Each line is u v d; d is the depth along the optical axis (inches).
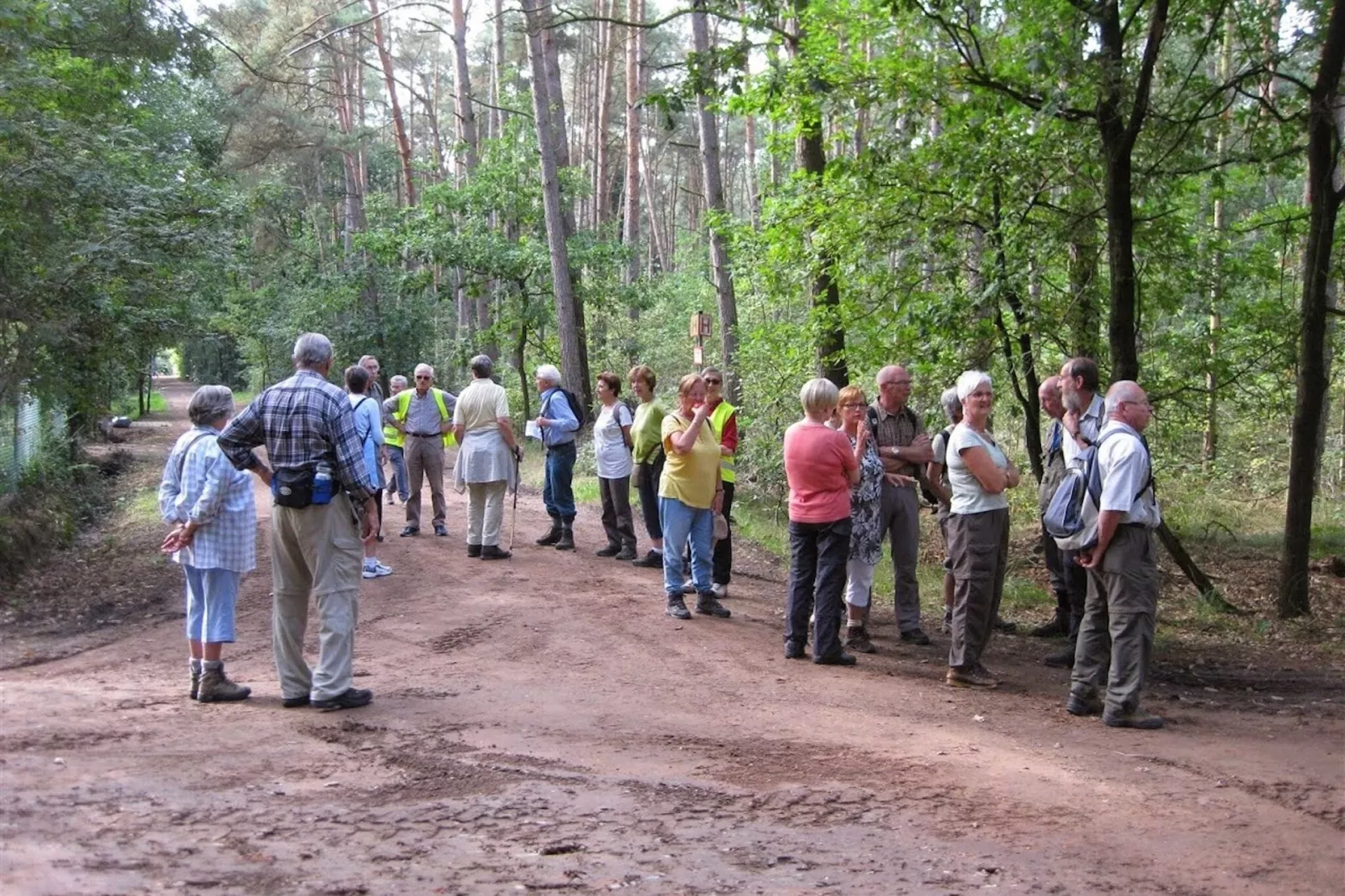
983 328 464.4
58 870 147.7
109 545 545.0
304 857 161.5
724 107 489.7
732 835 181.5
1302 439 421.7
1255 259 494.0
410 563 461.7
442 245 1007.6
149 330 528.4
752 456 670.5
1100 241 474.0
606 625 362.6
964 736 249.0
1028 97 410.3
